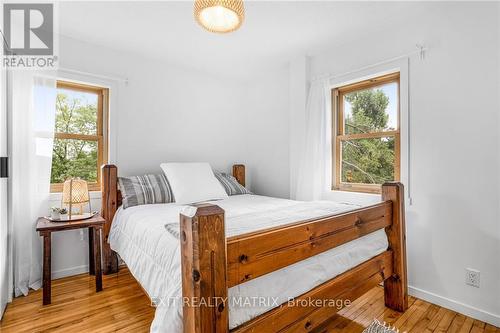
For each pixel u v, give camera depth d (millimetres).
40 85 2262
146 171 2926
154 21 2221
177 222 1583
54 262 2404
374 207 1716
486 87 1767
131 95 2828
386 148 2424
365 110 2586
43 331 1644
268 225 1390
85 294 2111
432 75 2018
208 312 936
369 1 1938
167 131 3088
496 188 1732
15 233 2109
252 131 3715
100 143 2730
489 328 1695
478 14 1804
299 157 2930
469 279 1838
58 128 2518
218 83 3535
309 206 1980
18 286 2098
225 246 979
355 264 1588
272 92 3406
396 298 1891
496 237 1733
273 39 2520
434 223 2006
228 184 3070
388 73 2344
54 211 2154
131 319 1771
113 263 2523
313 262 1351
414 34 2127
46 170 2277
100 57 2643
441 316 1829
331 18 2164
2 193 1885
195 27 2316
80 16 2133
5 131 2008
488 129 1761
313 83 2809
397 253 1864
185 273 972
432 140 2016
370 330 1659
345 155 2736
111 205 2506
